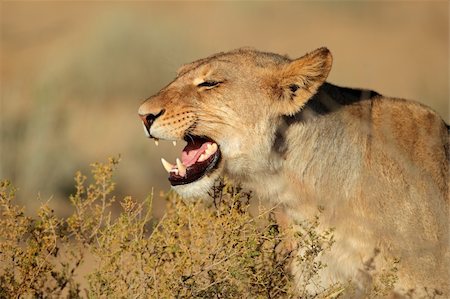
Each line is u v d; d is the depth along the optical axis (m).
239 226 11.48
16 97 31.16
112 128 32.28
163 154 27.64
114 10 41.72
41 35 51.19
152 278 11.45
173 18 51.91
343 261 12.70
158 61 39.62
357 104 13.18
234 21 55.22
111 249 11.52
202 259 11.45
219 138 12.90
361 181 12.66
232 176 13.03
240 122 12.81
